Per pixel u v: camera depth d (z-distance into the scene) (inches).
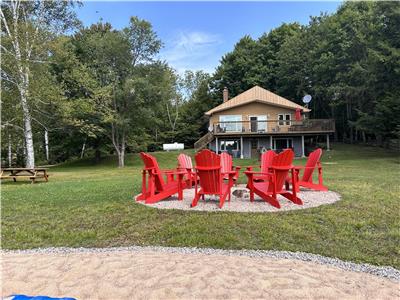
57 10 681.6
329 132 957.8
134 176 524.4
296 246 141.0
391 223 170.1
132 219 189.2
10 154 1007.0
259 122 999.0
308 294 95.5
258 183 274.8
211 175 217.2
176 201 244.7
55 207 232.1
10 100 628.7
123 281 107.0
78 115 834.8
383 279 107.9
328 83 1136.2
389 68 698.2
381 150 920.9
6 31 636.1
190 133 1589.6
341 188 293.0
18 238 162.7
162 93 963.3
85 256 134.5
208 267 118.0
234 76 1583.4
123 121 901.2
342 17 1047.0
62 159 1321.4
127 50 914.7
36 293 99.9
